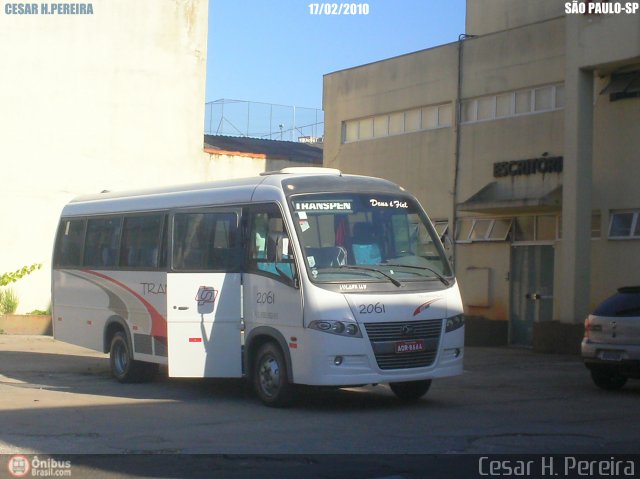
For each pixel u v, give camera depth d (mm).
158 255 14492
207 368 13328
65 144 27703
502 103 23078
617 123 19922
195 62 29844
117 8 28562
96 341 16250
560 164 21078
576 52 19562
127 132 28625
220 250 13344
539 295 21703
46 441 10219
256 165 31016
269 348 12656
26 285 27016
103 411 12414
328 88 28734
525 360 19094
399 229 12812
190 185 14586
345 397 13820
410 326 12156
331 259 12172
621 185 19781
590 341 14406
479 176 23422
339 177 13047
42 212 27328
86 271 16500
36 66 27406
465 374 16797
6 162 26891
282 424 11320
